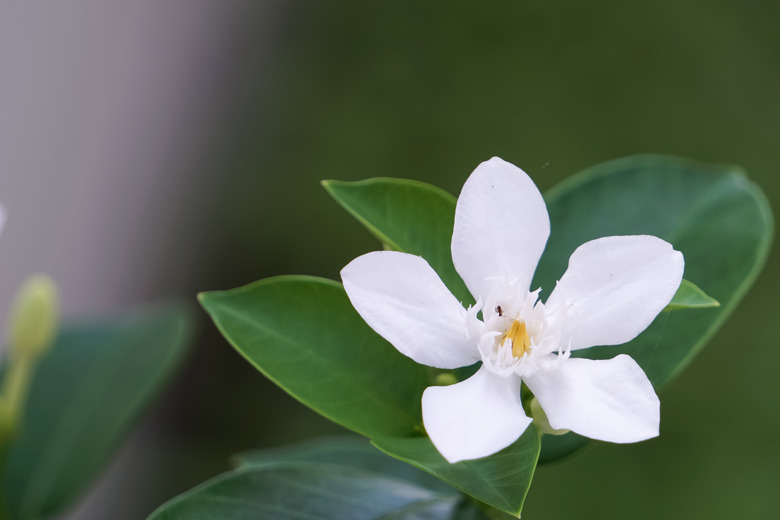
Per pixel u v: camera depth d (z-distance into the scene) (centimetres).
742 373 79
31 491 33
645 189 32
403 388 29
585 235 32
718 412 77
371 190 30
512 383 29
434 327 29
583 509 73
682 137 90
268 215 90
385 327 28
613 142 90
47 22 80
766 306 82
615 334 29
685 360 30
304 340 29
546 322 29
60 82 81
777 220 85
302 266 88
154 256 87
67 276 80
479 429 28
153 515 29
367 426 29
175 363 35
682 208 32
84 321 35
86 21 84
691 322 30
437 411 28
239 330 29
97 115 85
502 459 28
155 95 90
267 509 29
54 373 35
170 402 83
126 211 86
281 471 30
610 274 29
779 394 77
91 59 84
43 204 79
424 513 30
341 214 89
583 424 28
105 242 84
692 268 31
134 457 80
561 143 90
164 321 35
